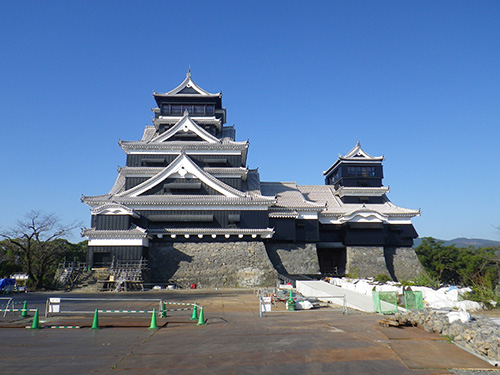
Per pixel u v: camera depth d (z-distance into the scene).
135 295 34.94
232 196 49.06
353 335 14.85
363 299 27.41
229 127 64.94
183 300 30.00
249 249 46.34
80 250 70.81
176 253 45.44
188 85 61.66
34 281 42.38
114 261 41.62
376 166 61.62
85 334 15.77
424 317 15.82
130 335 15.53
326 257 57.47
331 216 55.78
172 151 53.44
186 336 15.23
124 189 52.19
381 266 53.34
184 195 48.62
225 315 21.56
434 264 61.53
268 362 11.36
